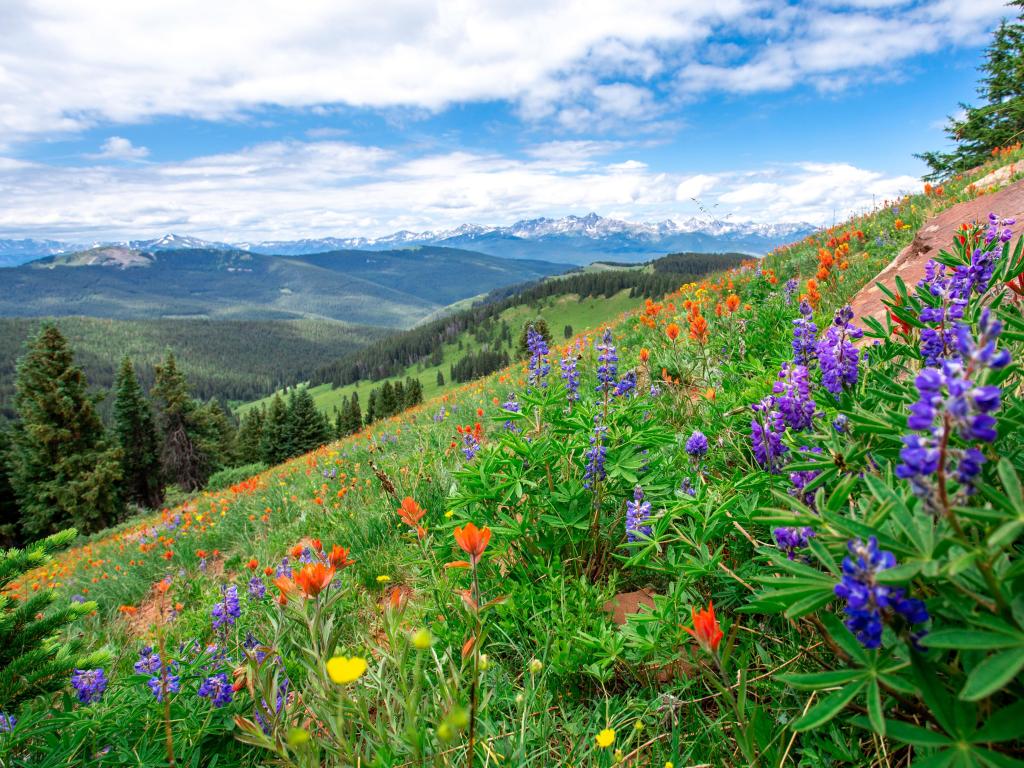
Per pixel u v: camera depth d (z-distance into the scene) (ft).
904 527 4.05
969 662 3.99
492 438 20.29
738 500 8.21
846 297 22.38
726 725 6.45
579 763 6.40
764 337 18.19
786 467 6.18
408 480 19.66
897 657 4.13
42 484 137.69
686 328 26.43
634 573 9.85
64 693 8.33
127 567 29.89
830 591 4.31
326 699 5.80
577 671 7.72
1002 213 18.42
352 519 19.49
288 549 21.43
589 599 8.73
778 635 7.22
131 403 168.96
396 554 14.49
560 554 10.32
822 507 4.78
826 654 6.31
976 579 3.83
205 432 183.11
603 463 9.69
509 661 8.70
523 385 34.04
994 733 3.41
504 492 10.42
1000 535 3.32
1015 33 76.02
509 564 10.29
